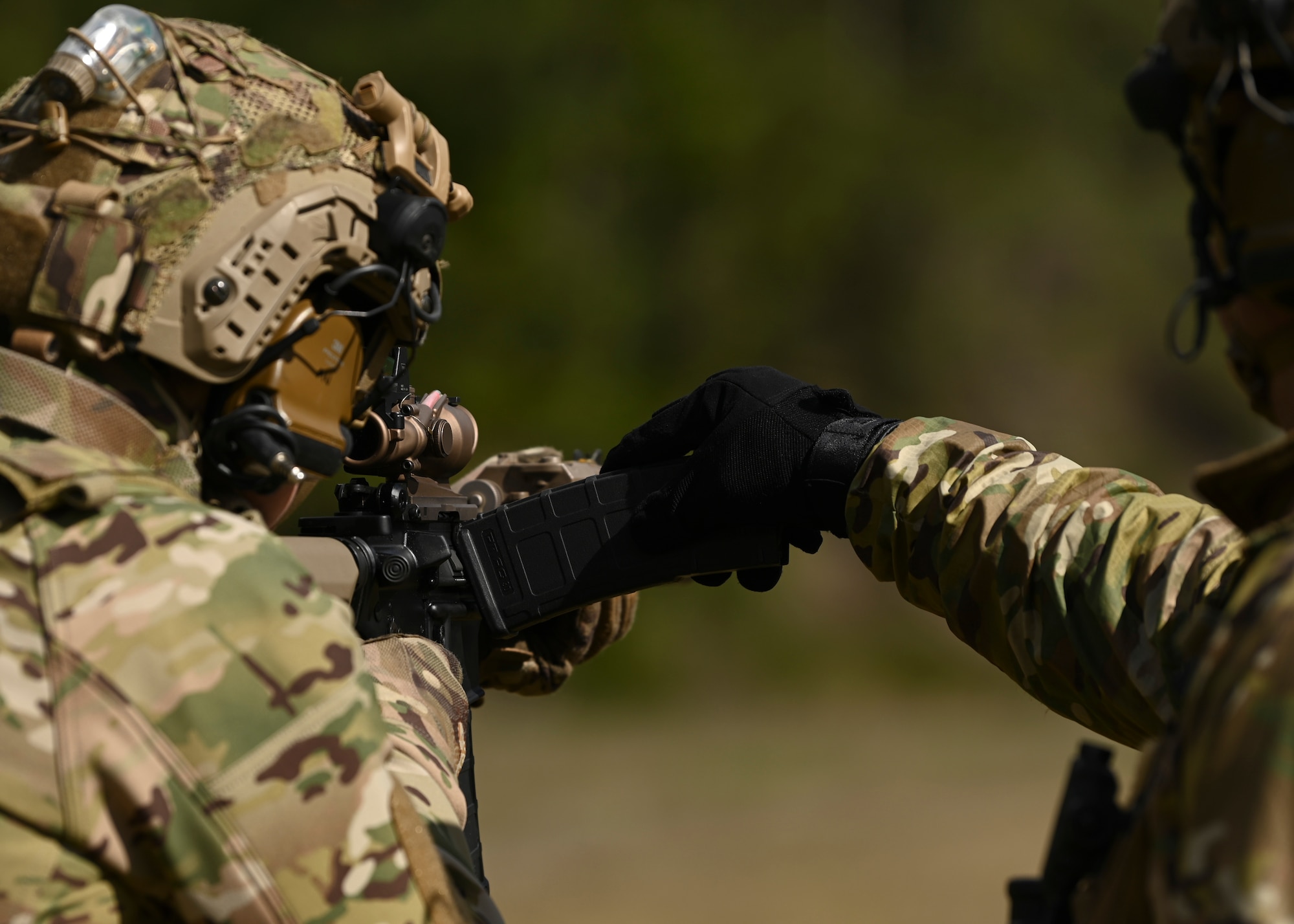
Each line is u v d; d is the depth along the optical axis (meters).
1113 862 3.42
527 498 6.40
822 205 50.19
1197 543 4.92
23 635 3.64
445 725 5.32
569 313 43.88
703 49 49.03
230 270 4.21
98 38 4.18
